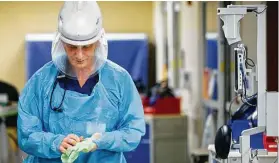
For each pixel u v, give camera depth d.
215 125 6.02
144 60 9.40
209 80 6.50
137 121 3.08
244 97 3.44
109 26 9.86
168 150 6.89
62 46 3.04
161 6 9.30
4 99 7.48
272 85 4.66
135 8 9.92
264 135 3.54
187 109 7.79
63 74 3.07
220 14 3.22
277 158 3.31
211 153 3.74
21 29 9.72
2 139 7.17
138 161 6.89
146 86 9.13
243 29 5.22
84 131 3.03
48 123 3.06
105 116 3.05
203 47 6.86
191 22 7.45
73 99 3.02
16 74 9.76
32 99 3.07
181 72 8.21
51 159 3.06
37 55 9.12
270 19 4.66
